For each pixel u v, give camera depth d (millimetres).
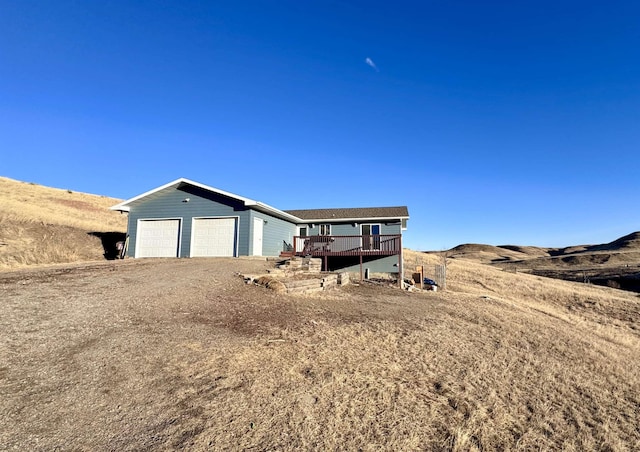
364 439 3564
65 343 4980
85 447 3023
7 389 3727
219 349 5410
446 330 8180
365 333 7133
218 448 3189
